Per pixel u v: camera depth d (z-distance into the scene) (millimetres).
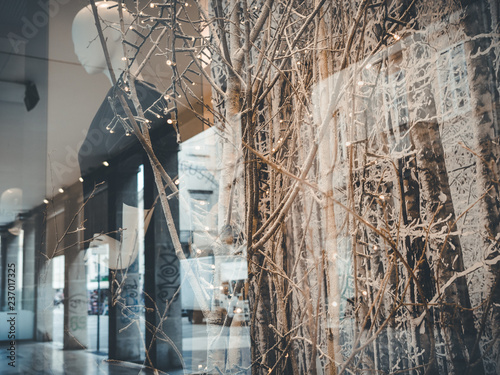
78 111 1382
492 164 1163
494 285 1153
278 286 1426
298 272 1418
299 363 1405
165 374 1376
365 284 1345
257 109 1447
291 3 1435
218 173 1456
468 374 1183
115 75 1395
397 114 1315
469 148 1203
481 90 1190
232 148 1438
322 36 1427
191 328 1404
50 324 1307
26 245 1304
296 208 1433
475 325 1183
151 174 1415
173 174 1426
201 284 1418
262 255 1436
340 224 1390
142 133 1407
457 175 1225
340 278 1383
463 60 1223
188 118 1447
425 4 1282
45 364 1288
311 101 1434
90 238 1364
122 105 1384
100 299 1357
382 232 1327
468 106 1209
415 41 1296
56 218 1338
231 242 1435
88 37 1402
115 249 1381
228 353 1409
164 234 1412
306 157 1436
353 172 1377
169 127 1434
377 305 1326
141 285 1386
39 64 1359
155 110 1428
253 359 1413
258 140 1442
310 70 1439
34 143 1334
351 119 1382
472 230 1193
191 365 1391
